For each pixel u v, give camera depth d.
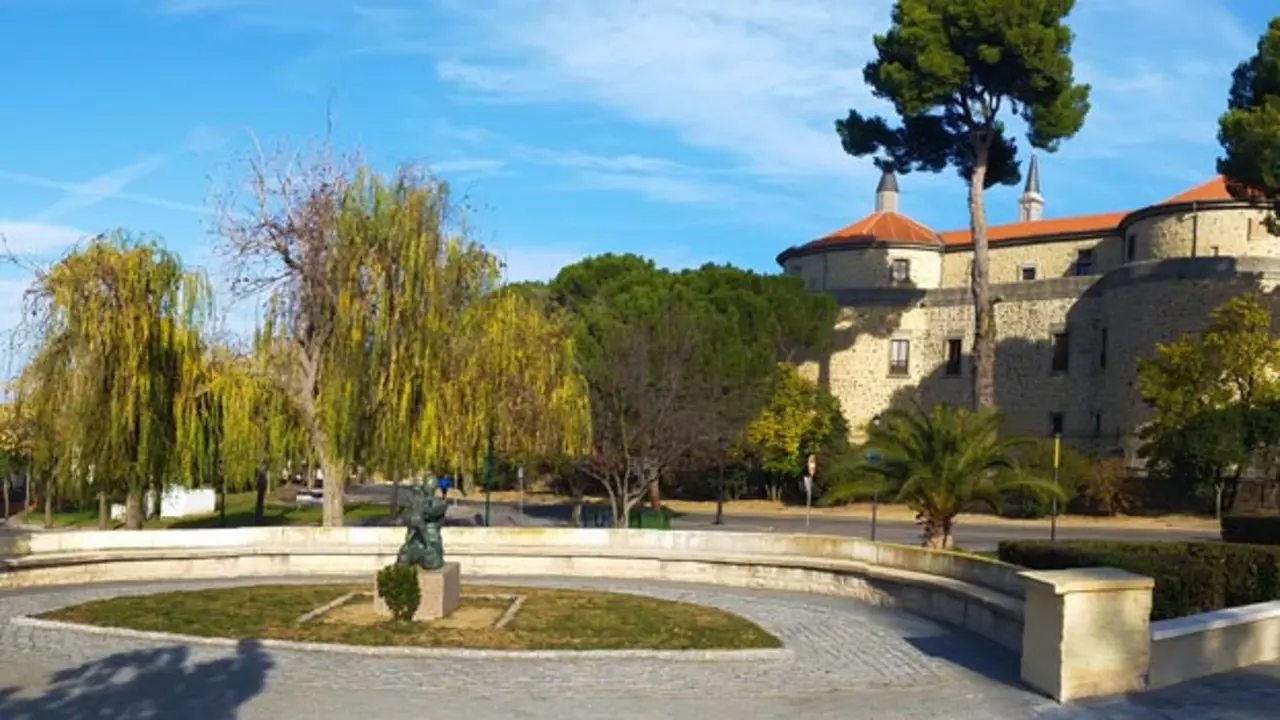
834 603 16.77
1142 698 9.43
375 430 23.12
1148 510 39.75
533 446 28.47
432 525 14.42
